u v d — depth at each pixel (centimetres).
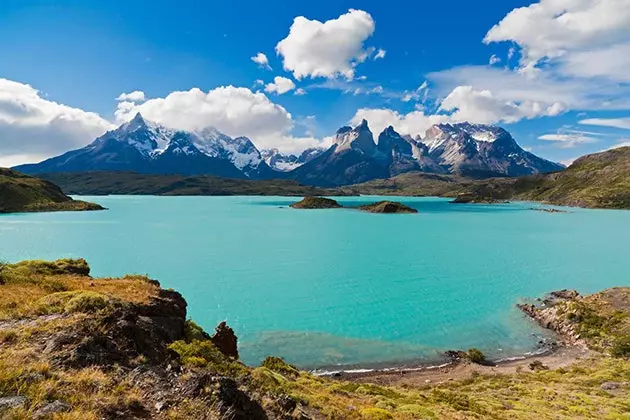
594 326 5747
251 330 6159
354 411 2161
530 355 5231
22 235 16250
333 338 5831
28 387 1087
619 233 19475
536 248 15112
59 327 1591
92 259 12019
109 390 1219
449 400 3150
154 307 2745
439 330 6212
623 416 2708
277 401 1733
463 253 13925
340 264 11862
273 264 11794
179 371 1526
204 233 18625
